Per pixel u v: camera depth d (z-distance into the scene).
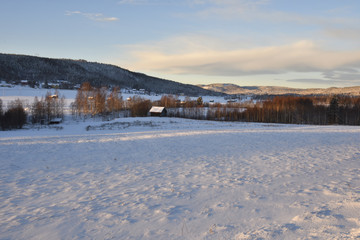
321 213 5.71
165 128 45.41
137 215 6.50
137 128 46.75
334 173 10.15
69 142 22.84
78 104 95.31
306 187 8.27
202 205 7.04
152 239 5.14
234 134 27.91
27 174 11.55
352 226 4.86
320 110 88.56
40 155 16.39
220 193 8.09
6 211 7.08
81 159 15.08
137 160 14.66
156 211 6.72
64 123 69.44
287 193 7.70
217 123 59.97
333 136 24.86
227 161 13.74
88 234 5.51
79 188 9.28
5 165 13.44
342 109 83.44
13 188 9.38
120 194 8.43
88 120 78.56
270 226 5.28
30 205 7.55
